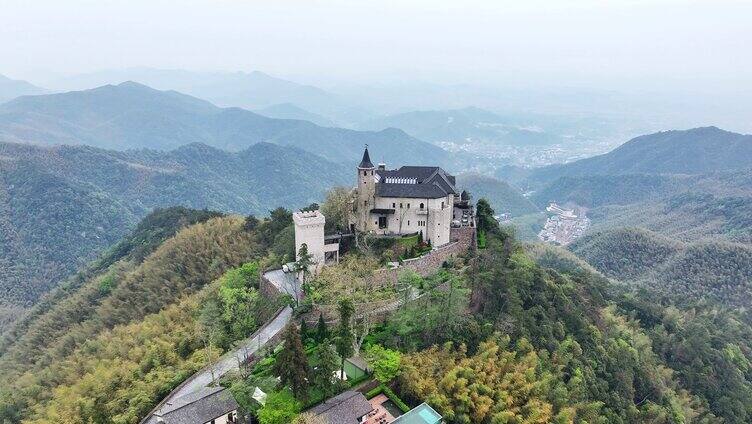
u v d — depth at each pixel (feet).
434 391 274.36
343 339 276.62
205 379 296.30
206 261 516.73
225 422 248.32
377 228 424.46
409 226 422.00
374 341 313.32
